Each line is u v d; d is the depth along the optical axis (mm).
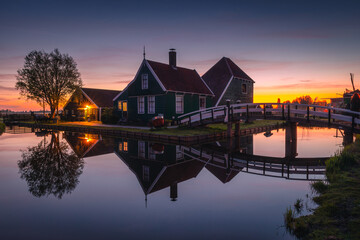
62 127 30156
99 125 28750
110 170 9867
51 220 5227
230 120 18781
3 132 26922
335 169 7812
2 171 9703
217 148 15789
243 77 33625
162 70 26531
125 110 30062
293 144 17125
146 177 8797
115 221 5148
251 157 12867
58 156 12930
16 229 4816
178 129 21312
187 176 8930
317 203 5586
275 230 4512
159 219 5207
